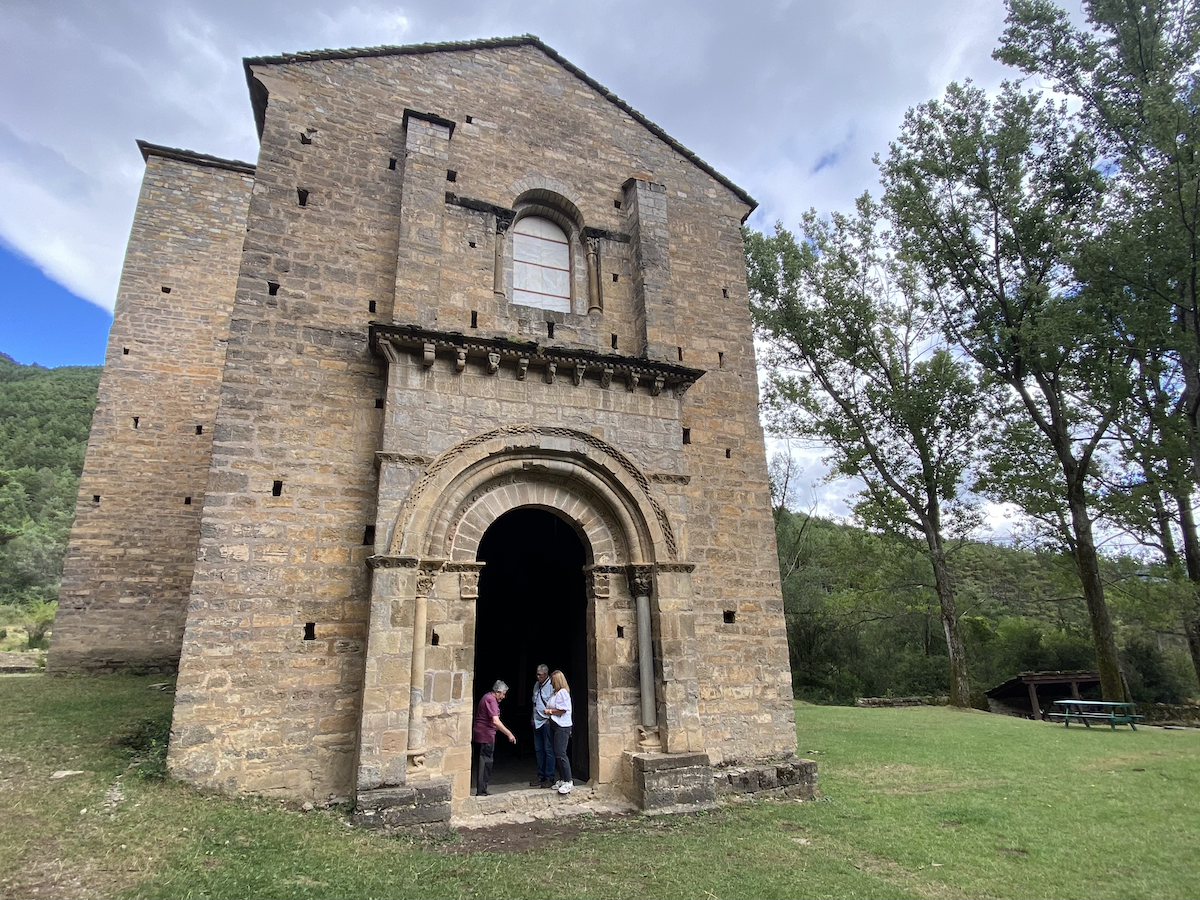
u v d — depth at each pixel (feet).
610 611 39.60
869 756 52.37
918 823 34.63
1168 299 63.31
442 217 43.06
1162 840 31.81
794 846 30.60
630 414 42.70
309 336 38.32
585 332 46.06
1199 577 80.94
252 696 31.99
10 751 33.37
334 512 35.88
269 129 41.37
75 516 64.13
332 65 44.73
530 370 40.81
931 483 94.84
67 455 271.49
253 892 21.70
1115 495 79.10
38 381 336.90
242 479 34.55
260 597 33.30
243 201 77.00
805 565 130.72
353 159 43.04
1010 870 27.84
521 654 62.23
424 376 37.83
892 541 98.07
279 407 36.42
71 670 60.90
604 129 52.80
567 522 42.06
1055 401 84.64
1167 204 60.54
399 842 28.84
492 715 37.76
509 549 65.16
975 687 119.96
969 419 93.25
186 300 72.38
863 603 108.37
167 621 64.44
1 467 248.52
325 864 24.81
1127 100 76.84
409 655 33.06
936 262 91.35
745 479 47.78
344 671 33.91
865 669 129.49
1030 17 79.87
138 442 67.56
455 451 37.14
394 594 33.50
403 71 46.96
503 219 46.29
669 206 53.06
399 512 34.81
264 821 27.94
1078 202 82.99
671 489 42.24
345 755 32.86
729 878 26.20
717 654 42.98
